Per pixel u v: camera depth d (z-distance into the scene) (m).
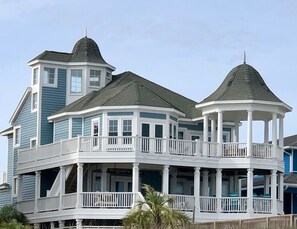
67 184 57.06
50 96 63.50
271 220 39.34
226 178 61.03
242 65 57.94
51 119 62.09
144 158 53.47
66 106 62.81
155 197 44.41
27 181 63.97
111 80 64.88
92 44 64.69
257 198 54.84
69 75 63.81
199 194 54.88
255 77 57.28
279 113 56.34
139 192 52.78
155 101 56.16
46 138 63.06
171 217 43.28
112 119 56.06
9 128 69.69
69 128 59.66
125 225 43.88
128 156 53.28
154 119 56.03
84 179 57.47
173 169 58.22
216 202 54.84
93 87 63.41
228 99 55.34
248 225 40.44
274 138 55.91
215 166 55.41
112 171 57.91
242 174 59.66
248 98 55.03
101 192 53.31
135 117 55.56
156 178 58.84
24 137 65.50
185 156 54.59
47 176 61.75
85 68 63.38
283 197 61.06
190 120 60.84
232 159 55.31
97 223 54.72
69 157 54.84
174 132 57.47
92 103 58.56
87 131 58.41
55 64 63.56
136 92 56.50
